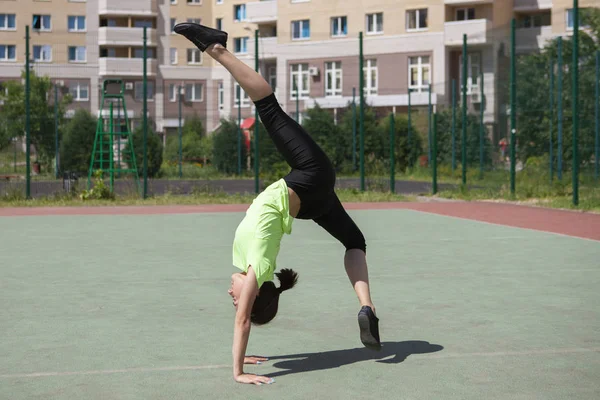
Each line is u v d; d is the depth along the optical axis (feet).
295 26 196.95
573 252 36.73
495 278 29.19
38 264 33.09
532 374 16.57
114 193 76.18
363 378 16.34
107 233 46.01
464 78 81.05
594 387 15.69
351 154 125.70
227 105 237.66
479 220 54.24
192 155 153.79
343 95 188.65
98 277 29.63
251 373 16.75
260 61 212.23
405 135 129.18
